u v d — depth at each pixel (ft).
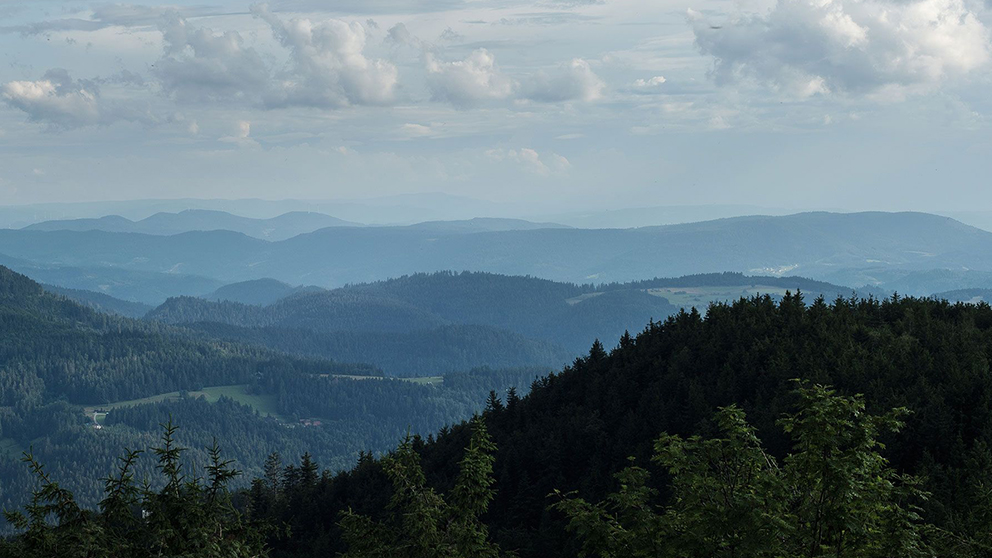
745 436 95.81
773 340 418.10
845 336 393.09
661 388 414.41
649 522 92.12
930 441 274.98
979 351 342.23
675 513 95.40
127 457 81.76
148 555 76.89
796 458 86.94
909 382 328.70
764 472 93.09
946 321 415.44
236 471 85.30
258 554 83.82
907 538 83.35
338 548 392.27
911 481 89.40
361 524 103.40
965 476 238.89
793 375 363.15
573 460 393.09
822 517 83.56
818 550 85.76
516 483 396.78
